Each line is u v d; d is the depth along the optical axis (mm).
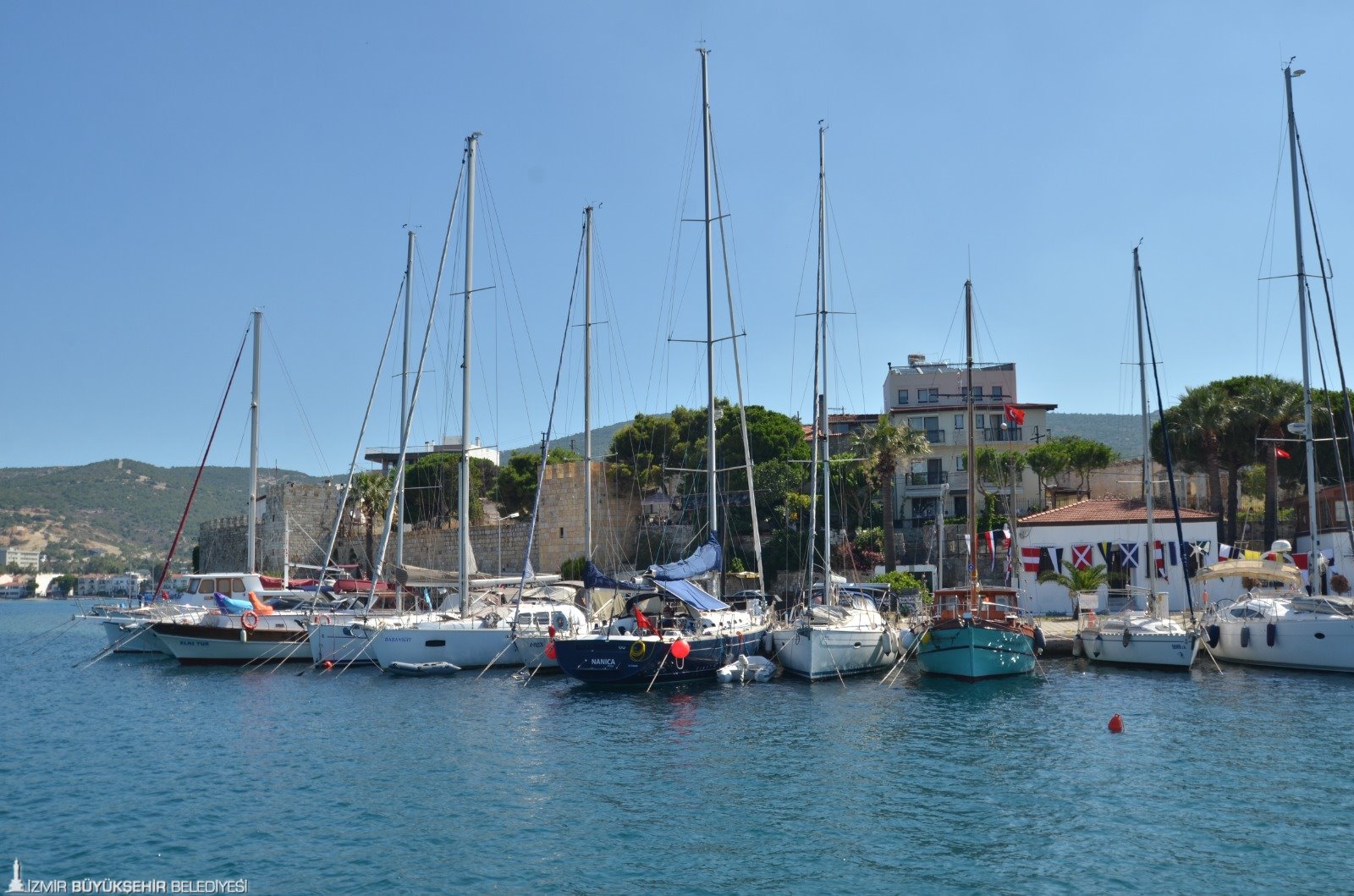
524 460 86812
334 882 17688
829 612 41156
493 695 36312
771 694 36219
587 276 47781
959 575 63938
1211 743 26984
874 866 18172
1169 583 55094
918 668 42062
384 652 41188
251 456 58969
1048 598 56969
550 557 75000
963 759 25703
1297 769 24109
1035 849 18875
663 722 31016
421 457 92188
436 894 17109
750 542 69188
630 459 78000
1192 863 18078
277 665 45625
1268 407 60000
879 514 73125
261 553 92312
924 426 79312
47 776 25047
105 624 55125
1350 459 62344
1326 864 17953
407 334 55969
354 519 86312
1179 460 65812
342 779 24266
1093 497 75375
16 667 50656
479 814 21344
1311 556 42656
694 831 20141
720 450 72312
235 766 25828
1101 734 28516
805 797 22391
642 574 40469
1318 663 38688
